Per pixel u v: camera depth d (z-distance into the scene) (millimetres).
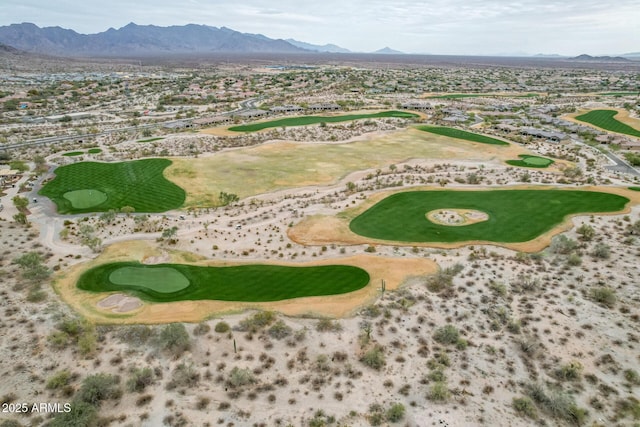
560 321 46844
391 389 38375
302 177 105438
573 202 83375
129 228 73375
